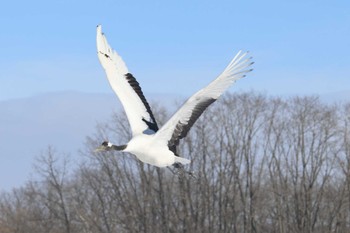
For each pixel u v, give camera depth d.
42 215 52.19
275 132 50.78
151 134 14.68
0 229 52.47
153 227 46.00
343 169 47.81
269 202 49.47
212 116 48.25
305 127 50.00
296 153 49.75
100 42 15.05
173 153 14.38
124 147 14.71
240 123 49.31
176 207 46.88
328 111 50.78
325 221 48.88
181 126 14.09
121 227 46.59
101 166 47.00
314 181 48.97
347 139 49.44
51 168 50.56
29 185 59.69
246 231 48.34
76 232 49.47
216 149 48.06
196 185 46.44
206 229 47.81
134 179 46.56
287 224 48.47
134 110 15.01
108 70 15.09
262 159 49.81
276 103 50.69
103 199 48.25
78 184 50.59
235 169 48.38
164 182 47.16
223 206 48.62
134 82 15.19
